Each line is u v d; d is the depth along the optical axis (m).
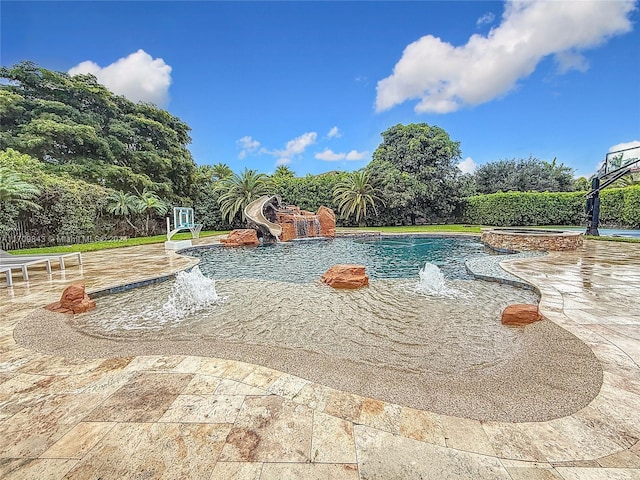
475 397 2.02
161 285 5.70
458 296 4.86
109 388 2.08
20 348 2.80
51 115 14.12
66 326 3.51
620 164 11.92
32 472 1.37
